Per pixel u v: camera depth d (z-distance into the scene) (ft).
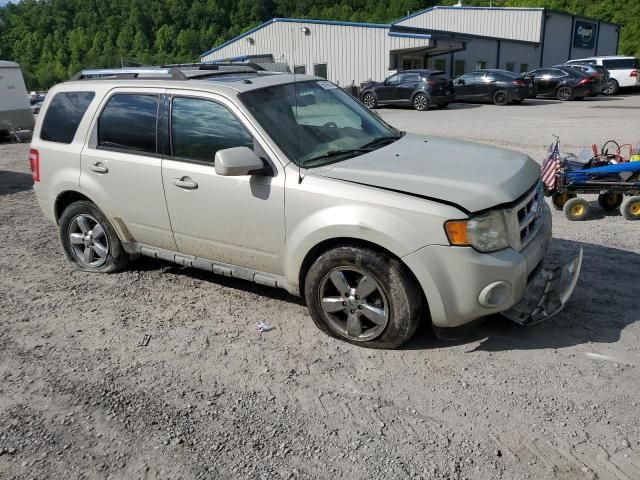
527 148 37.45
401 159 13.48
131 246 16.72
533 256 12.30
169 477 9.30
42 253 20.35
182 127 14.62
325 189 12.38
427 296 11.75
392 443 9.86
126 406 11.17
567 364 11.89
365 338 12.80
